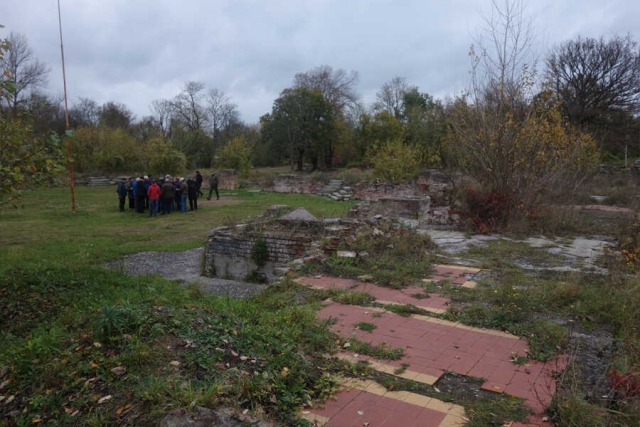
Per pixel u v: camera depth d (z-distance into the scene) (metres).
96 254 11.61
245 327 4.98
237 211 20.50
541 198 13.34
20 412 3.58
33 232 15.05
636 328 5.16
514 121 13.31
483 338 5.14
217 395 3.48
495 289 6.78
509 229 12.30
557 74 35.81
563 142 14.35
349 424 3.43
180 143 46.75
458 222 13.41
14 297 7.57
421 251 9.39
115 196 27.22
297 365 4.18
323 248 8.95
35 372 4.04
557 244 10.87
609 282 6.95
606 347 4.79
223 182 32.62
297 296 6.78
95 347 4.33
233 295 8.16
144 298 6.81
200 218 18.52
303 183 29.48
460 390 3.97
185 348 4.31
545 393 3.86
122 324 4.59
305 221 10.38
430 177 23.83
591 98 37.94
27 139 6.98
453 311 5.97
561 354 4.65
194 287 8.05
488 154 13.34
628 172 29.91
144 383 3.69
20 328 6.39
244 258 9.97
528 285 7.15
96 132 37.75
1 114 7.36
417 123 46.03
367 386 4.03
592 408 3.45
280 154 50.75
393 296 6.76
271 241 9.76
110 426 3.28
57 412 3.50
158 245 12.95
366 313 6.01
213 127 54.94
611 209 17.94
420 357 4.62
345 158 53.75
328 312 6.05
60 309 7.13
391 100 57.84
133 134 51.19
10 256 10.79
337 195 25.72
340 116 56.06
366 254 8.73
